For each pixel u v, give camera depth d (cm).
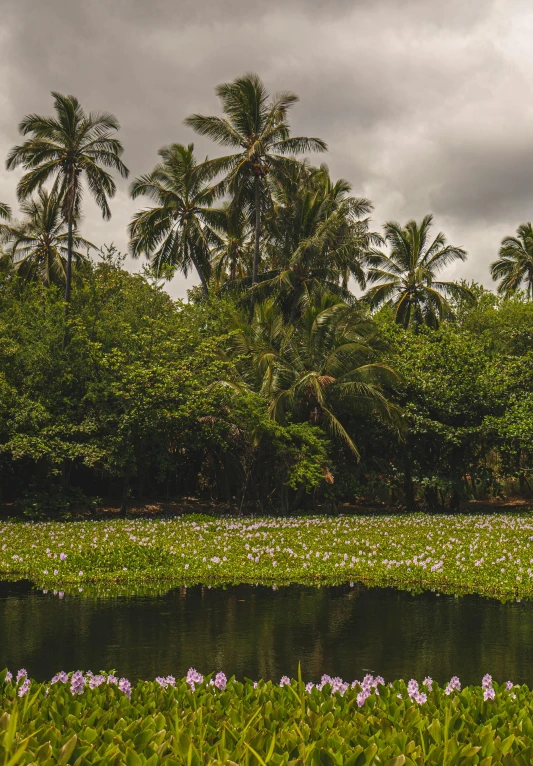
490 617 1061
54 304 2761
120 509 2736
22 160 2794
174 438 2755
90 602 1170
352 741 404
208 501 3152
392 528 2111
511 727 433
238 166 3269
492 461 3456
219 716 458
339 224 3312
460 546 1694
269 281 3306
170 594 1245
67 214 2856
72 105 2772
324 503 3073
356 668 792
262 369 2828
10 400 2422
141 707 468
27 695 456
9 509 2714
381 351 3141
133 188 3544
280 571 1439
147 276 2964
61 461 2383
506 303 3866
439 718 446
